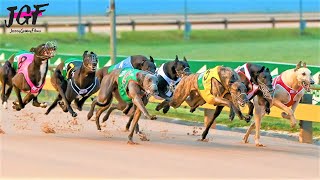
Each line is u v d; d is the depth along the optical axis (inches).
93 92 555.5
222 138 563.2
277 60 1198.9
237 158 469.4
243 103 490.9
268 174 422.3
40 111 688.4
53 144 506.3
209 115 612.4
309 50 1355.8
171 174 414.0
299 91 525.3
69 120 635.5
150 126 621.6
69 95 551.8
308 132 552.1
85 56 538.6
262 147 521.0
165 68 539.8
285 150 509.4
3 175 403.5
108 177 402.6
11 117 643.5
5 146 495.8
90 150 484.4
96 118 565.9
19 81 551.2
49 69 755.4
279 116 566.3
